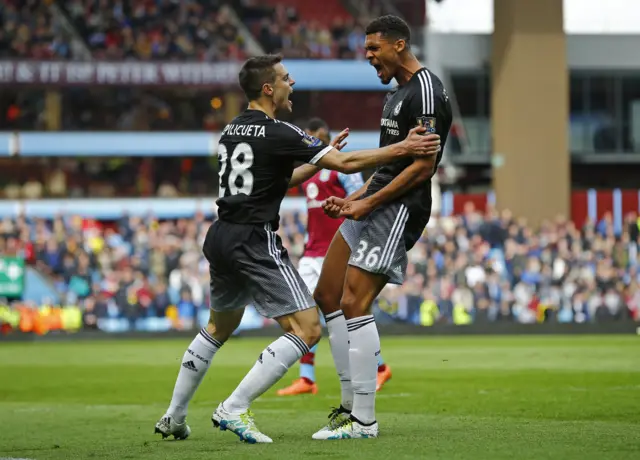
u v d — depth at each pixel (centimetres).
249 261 901
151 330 3419
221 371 1941
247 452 815
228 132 925
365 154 895
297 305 898
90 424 1123
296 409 1271
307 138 903
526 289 3550
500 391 1448
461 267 3541
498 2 4803
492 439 874
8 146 4334
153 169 4569
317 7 4959
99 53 4284
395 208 918
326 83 4462
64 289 3522
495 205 4722
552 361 2095
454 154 5022
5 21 4353
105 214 4316
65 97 4522
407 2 5047
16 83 4219
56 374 1944
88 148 4384
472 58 5006
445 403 1288
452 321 3484
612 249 3756
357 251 920
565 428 970
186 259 3559
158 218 4344
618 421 1055
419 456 766
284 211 4081
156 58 4316
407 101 925
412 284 3475
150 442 928
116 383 1736
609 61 5044
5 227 3728
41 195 4403
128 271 3500
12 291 3378
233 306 932
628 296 3591
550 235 3750
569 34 5041
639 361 2073
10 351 2730
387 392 1458
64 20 4453
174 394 939
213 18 4550
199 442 911
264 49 4503
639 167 5169
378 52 944
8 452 873
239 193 908
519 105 4666
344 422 916
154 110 4569
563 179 4681
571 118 5078
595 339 3070
